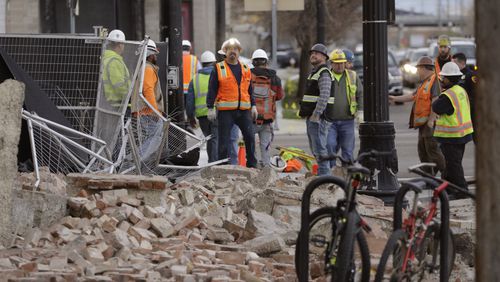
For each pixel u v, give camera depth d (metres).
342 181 18.95
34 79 32.81
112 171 29.94
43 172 26.39
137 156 31.28
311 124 34.94
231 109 36.00
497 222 14.78
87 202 23.94
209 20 92.06
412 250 19.31
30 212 23.08
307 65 94.56
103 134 32.16
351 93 35.28
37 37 32.81
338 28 98.75
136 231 22.84
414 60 123.12
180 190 27.42
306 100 34.78
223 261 21.70
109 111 32.12
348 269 18.09
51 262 20.23
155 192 25.25
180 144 35.06
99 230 22.70
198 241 23.58
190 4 90.38
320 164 34.66
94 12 79.19
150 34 82.69
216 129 38.81
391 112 85.44
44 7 78.75
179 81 41.75
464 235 24.47
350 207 18.48
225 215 25.95
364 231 21.00
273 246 22.89
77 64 32.69
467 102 33.78
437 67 41.25
